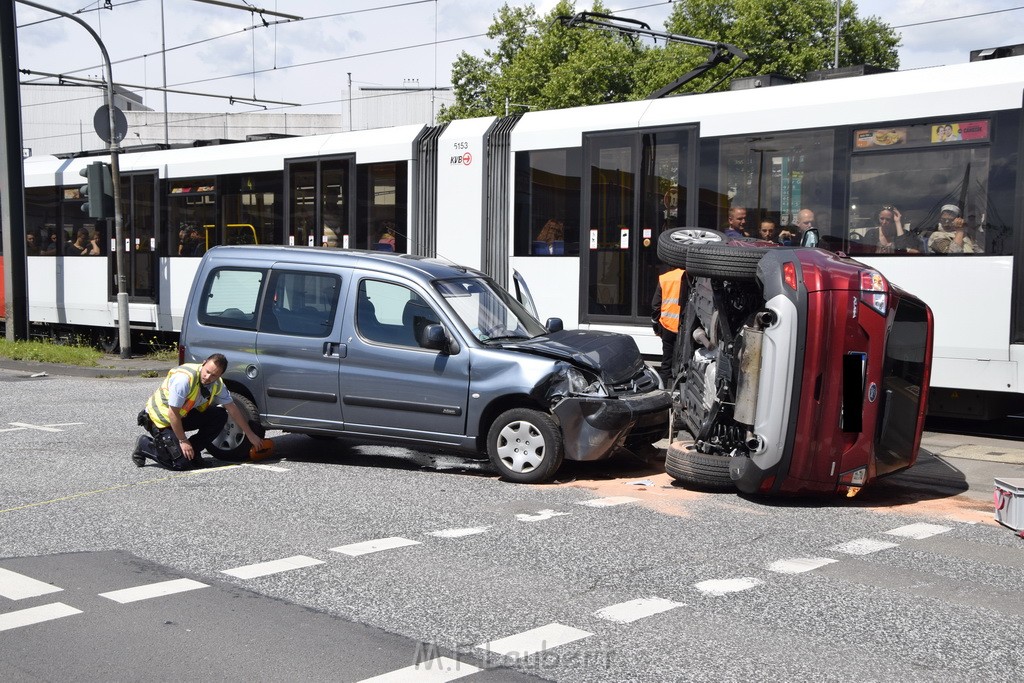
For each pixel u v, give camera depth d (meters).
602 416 8.70
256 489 8.55
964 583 6.08
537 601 5.65
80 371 17.64
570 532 7.18
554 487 8.73
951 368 10.91
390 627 5.21
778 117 12.11
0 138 20.59
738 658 4.82
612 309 13.57
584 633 5.14
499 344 9.16
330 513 7.70
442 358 9.09
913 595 5.83
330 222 16.88
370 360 9.34
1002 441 11.29
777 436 7.86
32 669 4.63
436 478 9.09
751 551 6.74
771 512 7.86
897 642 5.06
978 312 10.70
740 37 50.00
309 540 6.91
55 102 75.12
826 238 11.75
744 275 8.23
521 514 7.72
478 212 14.97
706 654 4.87
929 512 7.94
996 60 10.73
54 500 8.10
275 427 9.80
